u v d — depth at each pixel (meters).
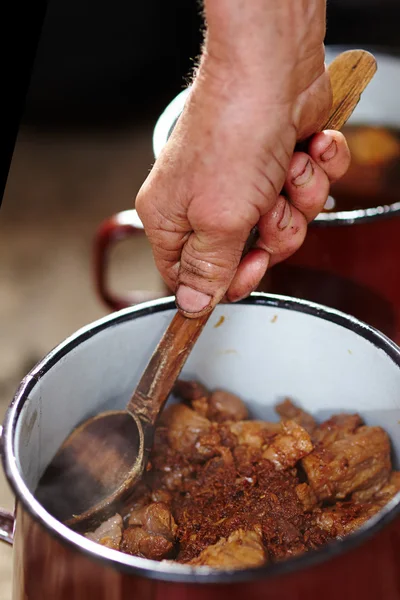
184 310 0.63
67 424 0.67
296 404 0.71
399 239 0.78
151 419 0.66
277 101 0.58
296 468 0.68
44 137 1.71
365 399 0.68
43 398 0.64
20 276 1.36
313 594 0.54
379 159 0.96
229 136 0.58
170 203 0.61
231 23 0.56
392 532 0.55
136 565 0.53
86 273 1.37
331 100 0.62
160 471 0.68
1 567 0.94
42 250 1.41
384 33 1.60
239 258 0.62
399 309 0.81
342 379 0.69
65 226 1.47
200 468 0.69
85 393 0.67
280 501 0.65
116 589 0.54
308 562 0.53
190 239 0.62
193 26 1.66
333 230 0.77
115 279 1.34
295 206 0.65
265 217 0.64
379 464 0.66
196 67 0.62
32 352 1.21
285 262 0.78
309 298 0.79
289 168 0.63
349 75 0.65
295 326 0.69
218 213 0.60
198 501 0.66
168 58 1.70
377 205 0.91
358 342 0.67
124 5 1.63
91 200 1.54
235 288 0.67
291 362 0.70
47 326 1.26
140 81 1.72
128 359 0.68
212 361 0.71
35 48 0.65
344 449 0.67
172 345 0.65
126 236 0.86
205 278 0.62
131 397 0.66
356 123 1.02
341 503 0.66
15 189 1.56
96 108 1.72
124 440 0.66
